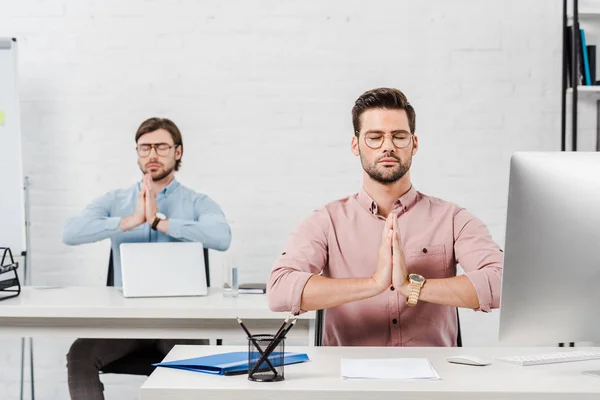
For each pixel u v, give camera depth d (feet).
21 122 12.65
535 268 5.42
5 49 11.96
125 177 12.69
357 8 12.71
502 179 12.80
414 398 4.92
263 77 12.71
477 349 6.45
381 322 6.99
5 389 12.62
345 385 5.06
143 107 12.71
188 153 12.69
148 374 9.45
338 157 12.73
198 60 12.71
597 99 12.69
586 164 5.36
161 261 9.66
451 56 12.75
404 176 7.29
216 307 8.65
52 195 12.67
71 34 12.67
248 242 12.74
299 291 6.60
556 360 5.86
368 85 12.74
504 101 12.79
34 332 8.91
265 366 5.19
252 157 12.71
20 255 11.97
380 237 7.20
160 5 12.67
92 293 9.84
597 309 5.38
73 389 9.44
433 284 6.46
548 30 12.80
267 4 12.67
